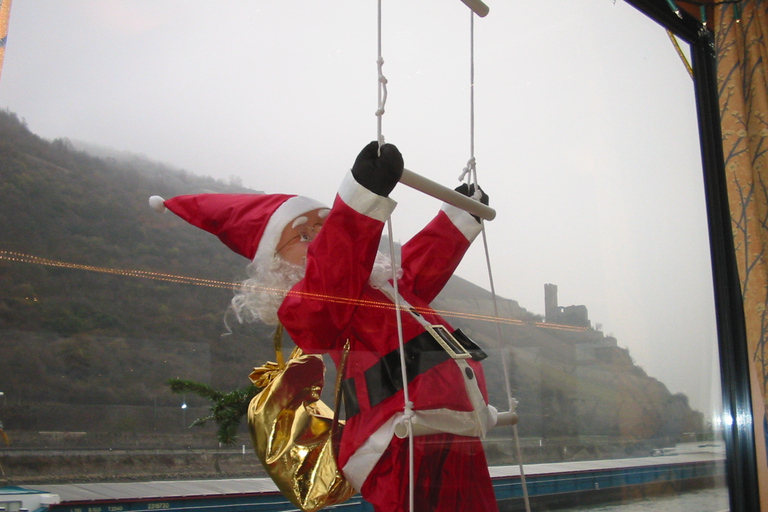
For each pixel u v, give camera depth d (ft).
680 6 5.78
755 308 4.90
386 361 2.60
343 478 2.58
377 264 2.91
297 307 2.44
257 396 2.51
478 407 2.71
